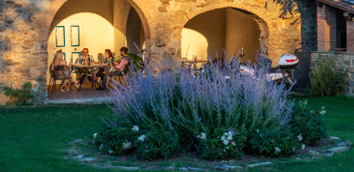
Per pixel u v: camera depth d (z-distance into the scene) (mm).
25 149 6402
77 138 7223
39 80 11859
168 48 13164
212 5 13445
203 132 6055
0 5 11414
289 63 12305
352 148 6492
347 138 7090
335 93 12070
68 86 14102
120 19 15102
